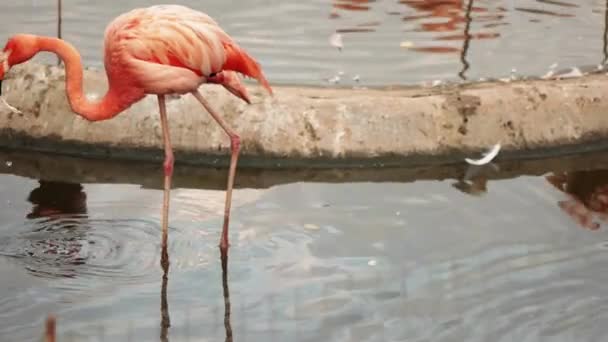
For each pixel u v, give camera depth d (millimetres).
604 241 9227
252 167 11141
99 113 9219
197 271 8703
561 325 7699
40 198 10195
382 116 11250
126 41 8898
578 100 11586
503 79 12359
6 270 8602
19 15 14391
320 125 11203
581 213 9906
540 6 15375
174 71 8875
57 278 8508
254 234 9414
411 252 9031
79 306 8070
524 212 9945
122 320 7859
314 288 8383
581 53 13539
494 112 11383
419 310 7973
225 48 9008
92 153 11359
